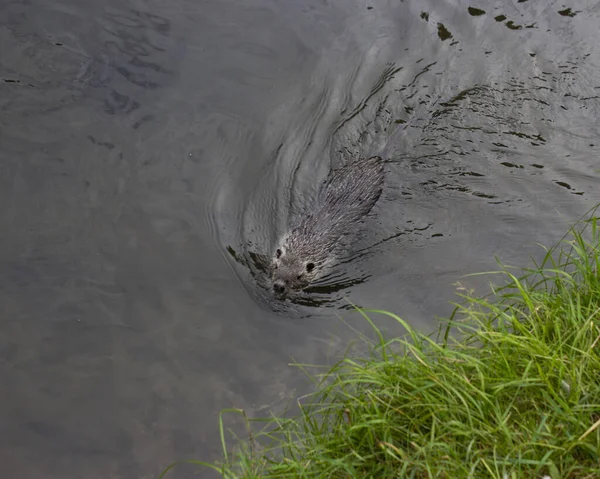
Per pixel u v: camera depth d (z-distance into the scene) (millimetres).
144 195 7910
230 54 9734
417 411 4785
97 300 6781
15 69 9219
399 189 8539
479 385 4797
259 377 6129
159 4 10352
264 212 8031
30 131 8484
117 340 6438
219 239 7551
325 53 9852
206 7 10375
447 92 9586
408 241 7887
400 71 9750
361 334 6578
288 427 5438
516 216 8047
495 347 5152
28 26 9805
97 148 8367
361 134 9109
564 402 4352
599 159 8719
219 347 6422
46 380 6082
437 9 10516
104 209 7707
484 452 4371
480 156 8883
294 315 6855
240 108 9062
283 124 8953
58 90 9016
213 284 7051
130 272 7086
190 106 8992
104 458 5547
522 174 8602
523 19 10469
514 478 4023
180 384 6074
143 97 9055
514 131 9141
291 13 10352
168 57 9617
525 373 4602
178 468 5465
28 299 6746
